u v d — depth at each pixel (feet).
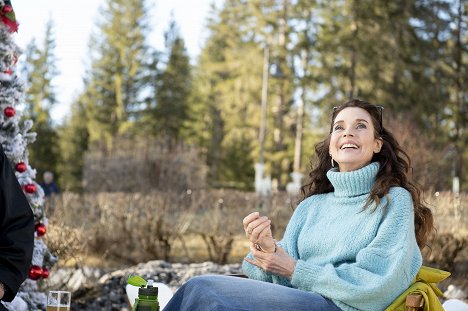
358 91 95.76
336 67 95.86
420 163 46.57
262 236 9.73
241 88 107.55
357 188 10.28
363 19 94.79
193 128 137.80
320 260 10.24
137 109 134.62
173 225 31.91
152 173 60.85
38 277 15.65
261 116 106.32
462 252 30.66
